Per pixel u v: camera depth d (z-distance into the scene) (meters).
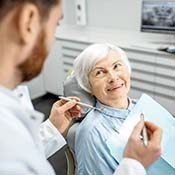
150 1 2.64
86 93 1.25
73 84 1.27
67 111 1.09
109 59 1.17
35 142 0.53
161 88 2.66
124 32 3.19
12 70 0.48
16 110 0.47
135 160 0.68
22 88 0.65
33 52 0.49
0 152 0.42
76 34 3.44
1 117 0.44
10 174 0.42
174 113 2.63
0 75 0.47
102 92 1.17
